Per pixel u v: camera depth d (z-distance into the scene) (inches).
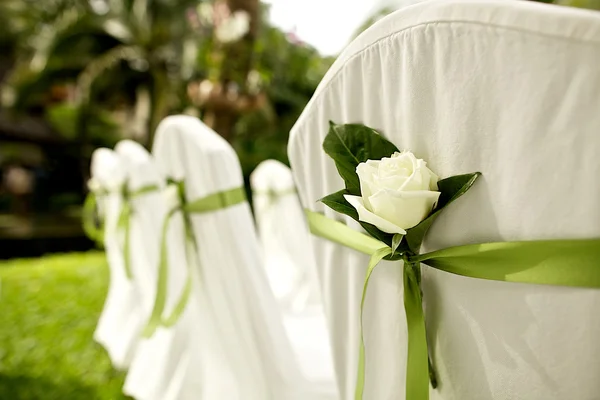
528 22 12.2
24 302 76.2
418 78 14.6
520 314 13.7
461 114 13.8
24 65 167.9
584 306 12.6
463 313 15.0
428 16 13.9
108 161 51.1
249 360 25.9
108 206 50.2
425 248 15.7
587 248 12.3
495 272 13.8
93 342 56.6
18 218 206.8
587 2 27.5
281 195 52.8
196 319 29.9
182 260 31.0
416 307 15.5
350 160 16.3
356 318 18.5
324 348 30.6
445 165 14.5
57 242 165.2
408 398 15.7
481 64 13.2
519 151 12.9
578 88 11.9
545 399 13.6
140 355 38.5
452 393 15.9
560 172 12.5
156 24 153.7
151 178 39.2
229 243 25.5
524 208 13.1
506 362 14.2
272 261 51.3
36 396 43.4
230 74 73.7
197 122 27.5
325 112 18.0
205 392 28.8
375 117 16.4
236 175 26.0
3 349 55.7
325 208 19.5
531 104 12.5
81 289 85.0
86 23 147.9
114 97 184.7
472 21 13.1
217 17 73.2
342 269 19.3
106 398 41.8
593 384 12.9
